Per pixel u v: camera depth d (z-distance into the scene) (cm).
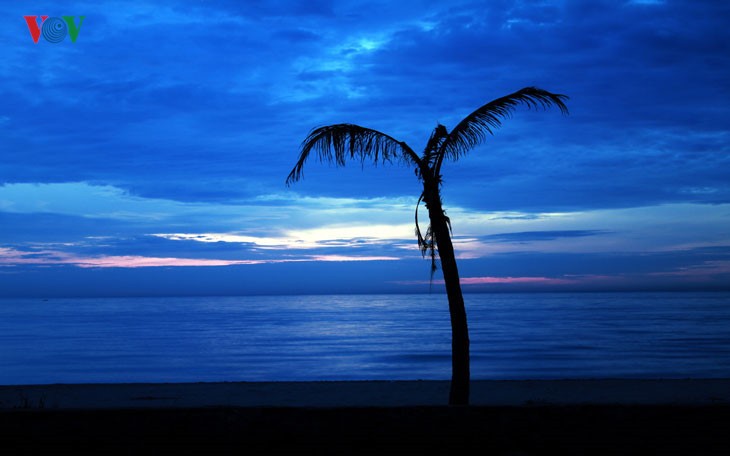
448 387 1620
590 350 3884
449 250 816
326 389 1598
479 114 829
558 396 1484
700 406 404
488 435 403
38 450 399
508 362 3191
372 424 405
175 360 3547
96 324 8531
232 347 4519
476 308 15650
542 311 12788
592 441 401
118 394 1521
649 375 2609
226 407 412
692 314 10250
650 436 400
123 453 400
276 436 403
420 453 402
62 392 1558
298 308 17462
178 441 402
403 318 10038
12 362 3441
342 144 828
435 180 838
